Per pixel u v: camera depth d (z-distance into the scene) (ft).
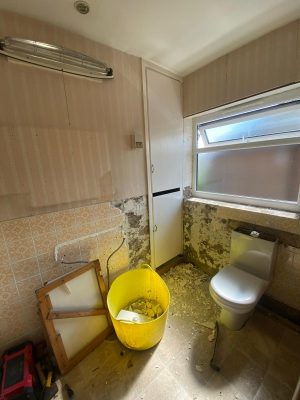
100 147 4.98
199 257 7.56
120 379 4.01
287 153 5.19
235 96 5.34
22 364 3.82
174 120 6.69
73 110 4.41
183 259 8.21
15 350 4.18
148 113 5.87
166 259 7.55
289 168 5.23
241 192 6.52
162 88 6.12
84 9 3.55
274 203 5.61
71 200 4.68
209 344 4.69
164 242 7.29
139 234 6.41
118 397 3.71
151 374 4.08
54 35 3.96
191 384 3.87
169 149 6.72
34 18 3.68
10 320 4.19
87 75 4.43
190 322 5.32
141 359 4.41
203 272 7.49
